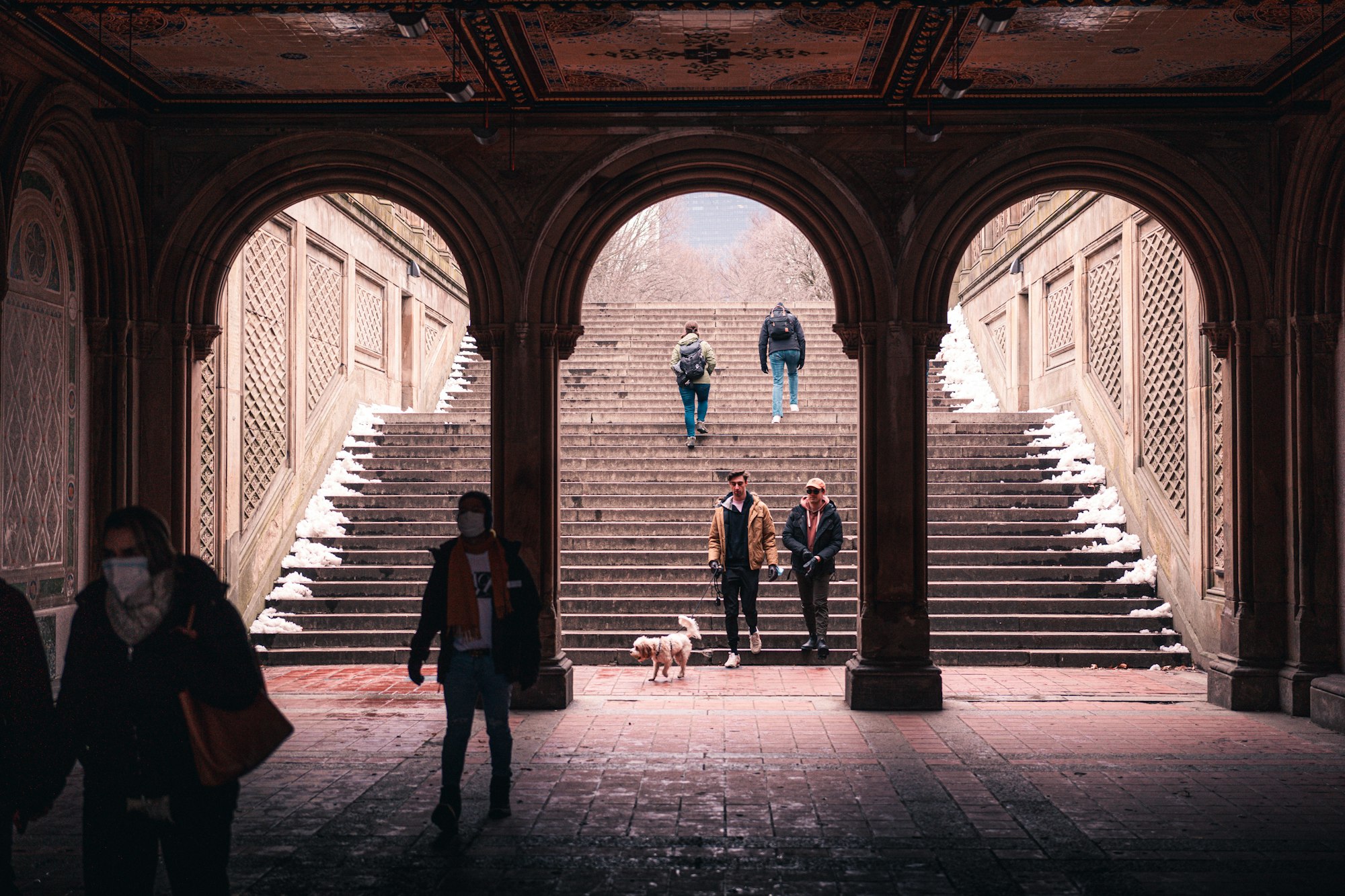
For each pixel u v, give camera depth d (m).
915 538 8.80
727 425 15.27
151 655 3.47
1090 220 14.23
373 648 11.20
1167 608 11.45
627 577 12.24
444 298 20.12
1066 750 7.12
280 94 8.73
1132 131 8.77
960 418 15.53
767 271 51.03
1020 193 8.94
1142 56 7.80
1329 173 8.27
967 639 11.17
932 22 7.12
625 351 19.77
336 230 14.57
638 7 6.57
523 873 4.75
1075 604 11.60
